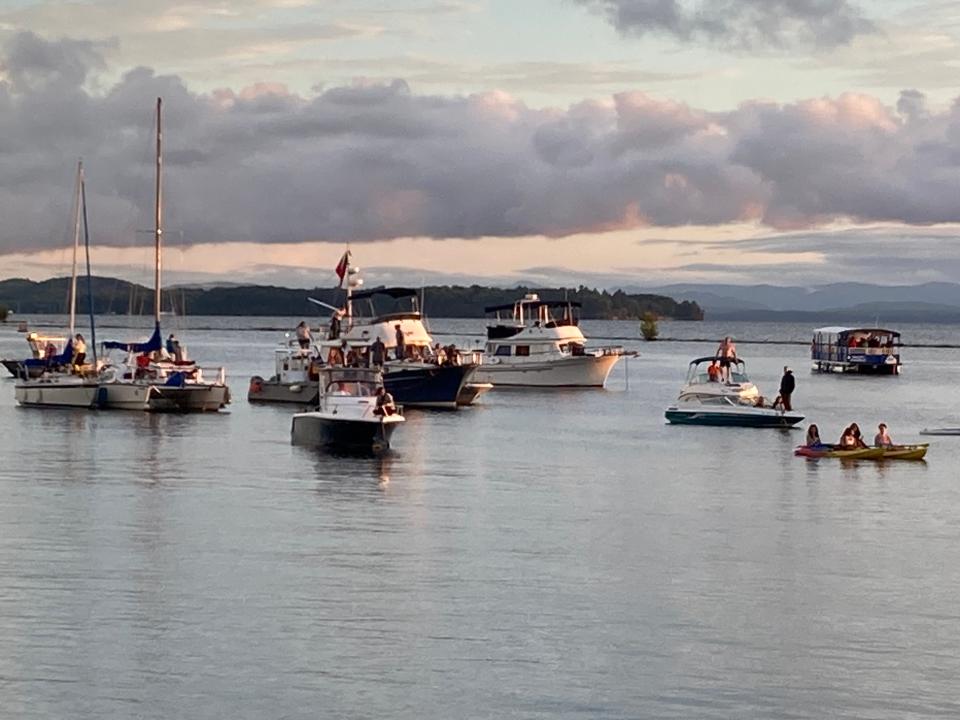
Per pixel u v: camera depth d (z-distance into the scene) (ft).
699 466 183.21
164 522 128.06
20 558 109.91
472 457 191.62
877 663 83.97
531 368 377.50
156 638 86.94
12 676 79.30
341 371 200.23
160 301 280.72
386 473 169.07
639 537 124.26
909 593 102.17
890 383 430.20
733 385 259.39
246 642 86.33
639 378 446.19
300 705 75.46
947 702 77.15
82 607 94.12
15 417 247.50
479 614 93.97
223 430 223.92
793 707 76.23
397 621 91.81
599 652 85.46
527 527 128.77
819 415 285.64
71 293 320.70
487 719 73.87
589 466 181.78
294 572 105.81
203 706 75.05
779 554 116.78
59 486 152.66
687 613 95.25
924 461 190.39
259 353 608.60
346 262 299.99
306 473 167.12
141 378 267.59
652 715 74.79
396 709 75.15
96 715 73.51
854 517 137.39
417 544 118.62
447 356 305.94
